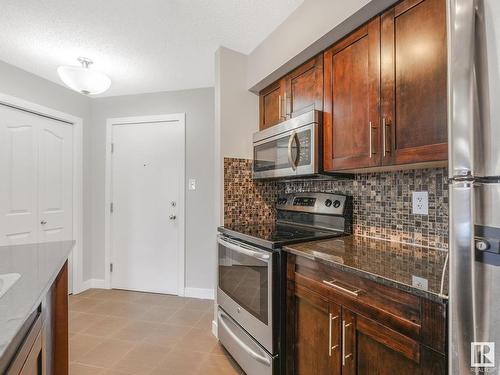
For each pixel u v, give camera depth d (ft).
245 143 7.38
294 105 6.12
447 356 2.53
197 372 5.65
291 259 4.64
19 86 7.98
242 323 5.55
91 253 10.37
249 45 6.91
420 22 3.68
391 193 5.19
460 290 2.05
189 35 6.45
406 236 4.92
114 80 8.97
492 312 1.90
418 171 4.76
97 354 6.22
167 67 8.07
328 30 4.70
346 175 5.76
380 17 4.19
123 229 10.21
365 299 3.36
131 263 10.16
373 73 4.30
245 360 5.35
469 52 1.95
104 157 10.32
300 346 4.44
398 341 2.98
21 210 8.21
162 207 9.97
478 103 1.93
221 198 7.03
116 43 6.79
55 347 4.64
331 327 3.84
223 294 6.43
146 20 5.89
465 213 2.02
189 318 8.04
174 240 9.87
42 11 5.54
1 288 2.96
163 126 9.97
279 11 5.61
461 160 2.03
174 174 9.89
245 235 5.56
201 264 9.61
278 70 6.18
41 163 8.75
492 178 1.89
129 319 7.93
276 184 7.83
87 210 10.24
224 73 7.04
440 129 3.46
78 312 8.36
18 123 8.13
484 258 1.93
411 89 3.78
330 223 6.18
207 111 9.62
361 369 3.41
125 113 10.23
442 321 2.57
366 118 4.42
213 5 5.42
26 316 2.30
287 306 4.71
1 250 4.53
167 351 6.38
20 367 2.61
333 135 5.08
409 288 2.84
